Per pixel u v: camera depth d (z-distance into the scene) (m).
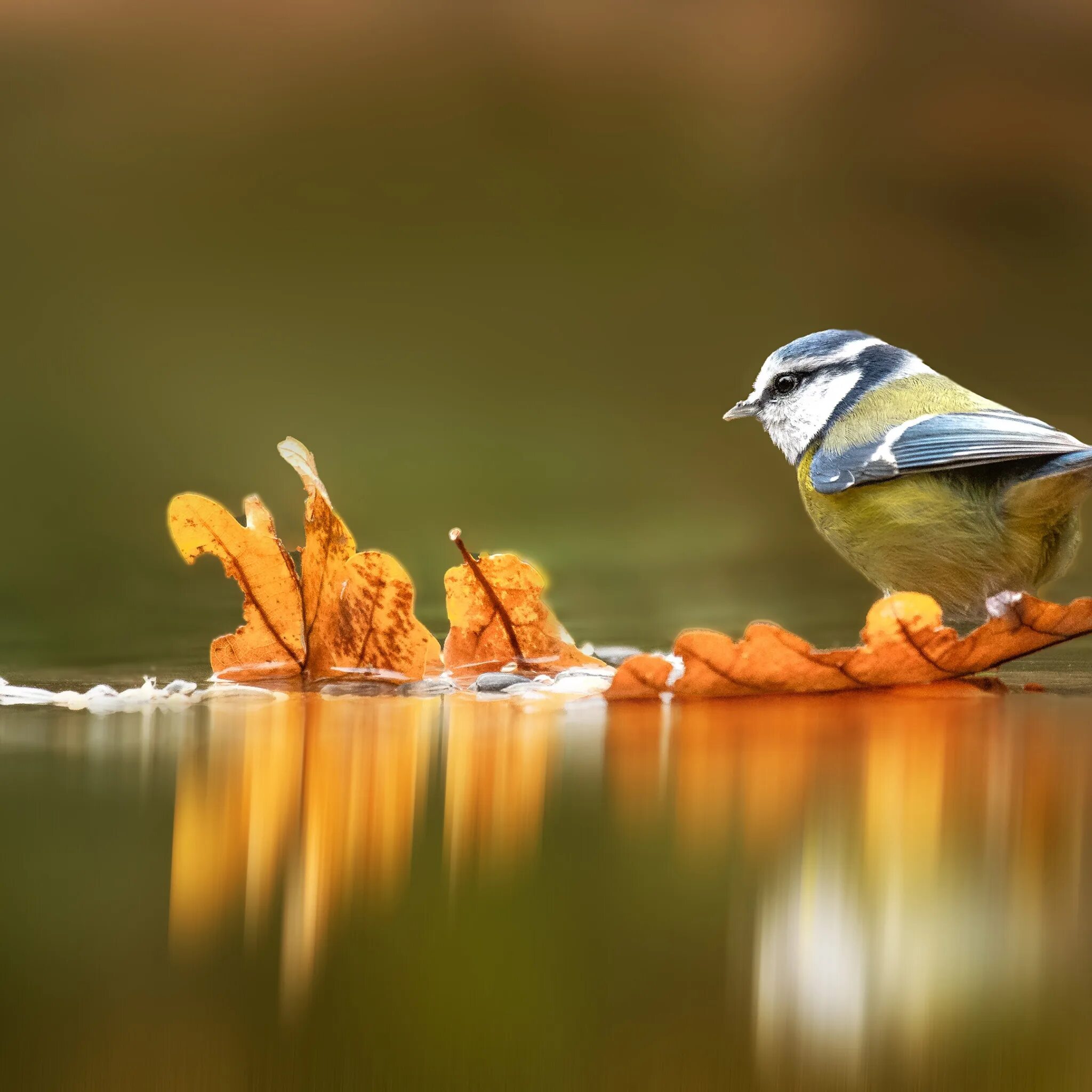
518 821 3.29
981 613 3.73
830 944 2.38
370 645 3.69
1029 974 2.27
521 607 3.70
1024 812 3.39
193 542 3.69
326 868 2.84
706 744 3.66
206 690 3.69
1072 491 3.71
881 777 3.64
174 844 3.03
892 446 3.72
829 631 3.75
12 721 3.67
